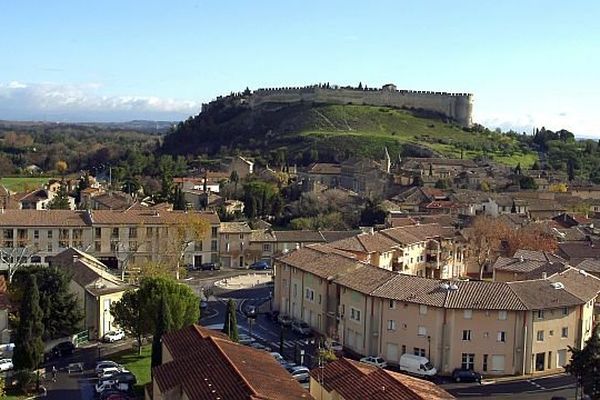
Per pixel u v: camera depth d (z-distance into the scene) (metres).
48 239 161.62
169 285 97.38
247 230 179.25
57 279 100.19
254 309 127.06
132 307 97.31
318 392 64.75
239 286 152.62
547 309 95.06
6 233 159.25
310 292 115.94
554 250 151.50
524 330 94.25
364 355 101.00
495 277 127.25
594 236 172.50
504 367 94.62
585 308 100.75
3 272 140.38
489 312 94.12
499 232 166.62
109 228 164.75
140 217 168.62
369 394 58.78
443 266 159.12
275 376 58.25
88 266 114.25
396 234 153.25
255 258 178.75
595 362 74.94
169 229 168.62
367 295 100.00
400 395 57.19
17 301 100.94
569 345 97.06
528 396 85.38
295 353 98.44
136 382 84.31
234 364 56.66
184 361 60.94
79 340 103.56
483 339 94.44
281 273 125.75
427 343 95.56
